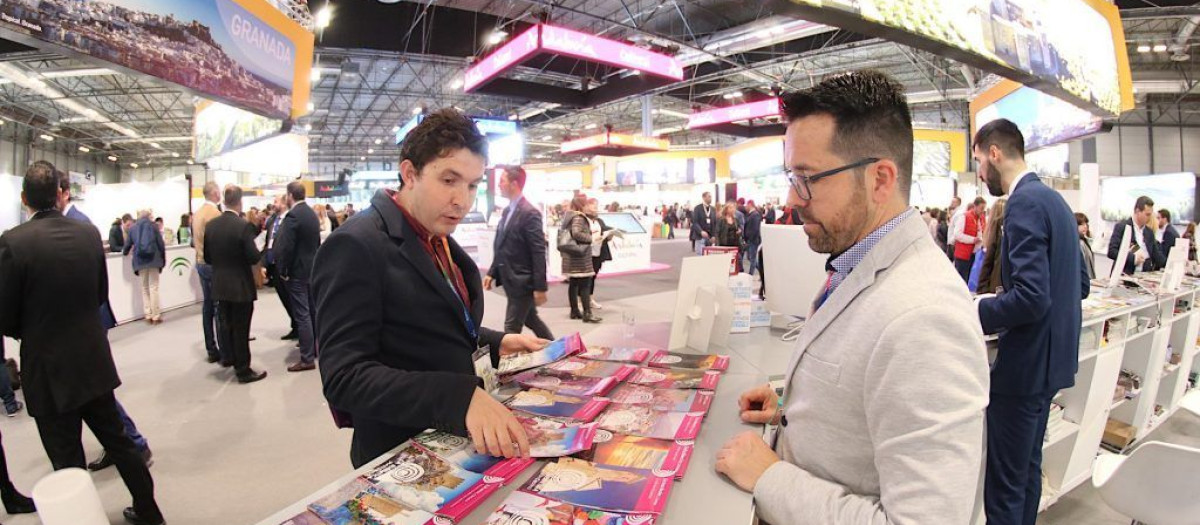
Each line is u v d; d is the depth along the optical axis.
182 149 23.69
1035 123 6.73
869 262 0.73
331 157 29.39
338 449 2.69
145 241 5.32
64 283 1.81
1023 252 1.45
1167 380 3.09
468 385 0.81
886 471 0.64
